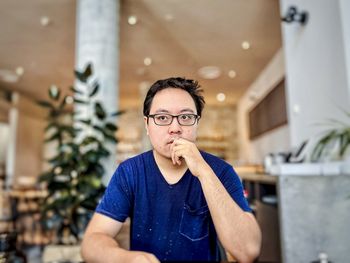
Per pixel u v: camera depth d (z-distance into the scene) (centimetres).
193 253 89
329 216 168
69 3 366
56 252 246
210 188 81
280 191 173
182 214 89
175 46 498
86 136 268
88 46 314
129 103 942
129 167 93
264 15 395
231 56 543
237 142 928
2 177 847
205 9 381
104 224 87
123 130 954
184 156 84
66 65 602
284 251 167
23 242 409
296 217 170
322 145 194
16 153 830
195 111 89
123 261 72
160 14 393
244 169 370
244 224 80
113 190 91
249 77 667
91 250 79
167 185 89
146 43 487
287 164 183
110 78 312
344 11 200
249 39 470
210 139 928
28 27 432
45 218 254
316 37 244
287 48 318
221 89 770
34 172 934
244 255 79
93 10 320
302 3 273
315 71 246
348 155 192
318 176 173
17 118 834
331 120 199
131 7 375
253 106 705
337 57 209
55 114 269
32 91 803
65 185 248
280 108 487
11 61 573
